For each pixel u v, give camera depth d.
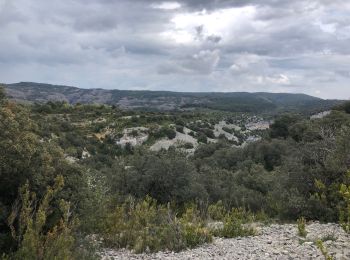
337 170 14.34
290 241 10.02
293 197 14.34
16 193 8.60
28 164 8.49
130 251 10.13
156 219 12.72
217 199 21.97
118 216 11.37
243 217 15.20
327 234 10.17
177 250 10.00
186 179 19.56
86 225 10.04
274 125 72.44
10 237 7.99
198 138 95.94
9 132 8.45
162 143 85.56
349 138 14.77
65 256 7.02
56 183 8.58
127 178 19.20
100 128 90.12
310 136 18.72
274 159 49.00
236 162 51.00
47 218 8.68
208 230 11.42
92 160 48.09
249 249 9.49
